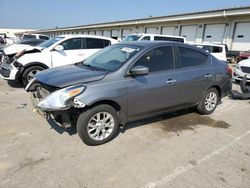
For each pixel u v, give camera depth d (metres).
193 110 5.48
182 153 3.51
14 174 2.87
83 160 3.23
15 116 4.78
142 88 3.88
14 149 3.45
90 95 3.36
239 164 3.25
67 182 2.76
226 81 5.36
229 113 5.47
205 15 20.39
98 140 3.63
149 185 2.76
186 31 23.80
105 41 8.68
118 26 33.97
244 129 4.52
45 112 3.38
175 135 4.12
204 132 4.30
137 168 3.08
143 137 4.00
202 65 4.88
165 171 3.04
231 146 3.78
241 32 18.77
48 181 2.77
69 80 3.49
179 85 4.40
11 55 7.82
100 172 2.97
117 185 2.74
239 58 16.91
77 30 48.75
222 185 2.79
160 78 4.11
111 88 3.55
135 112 3.95
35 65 7.11
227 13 18.50
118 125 3.86
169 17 24.06
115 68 3.79
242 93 6.62
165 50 4.29
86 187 2.69
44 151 3.43
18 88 7.32
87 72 3.81
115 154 3.42
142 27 29.42
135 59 3.86
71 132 4.06
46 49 7.50
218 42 20.67
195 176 2.95
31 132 4.04
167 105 4.36
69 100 3.25
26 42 11.93
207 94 5.09
